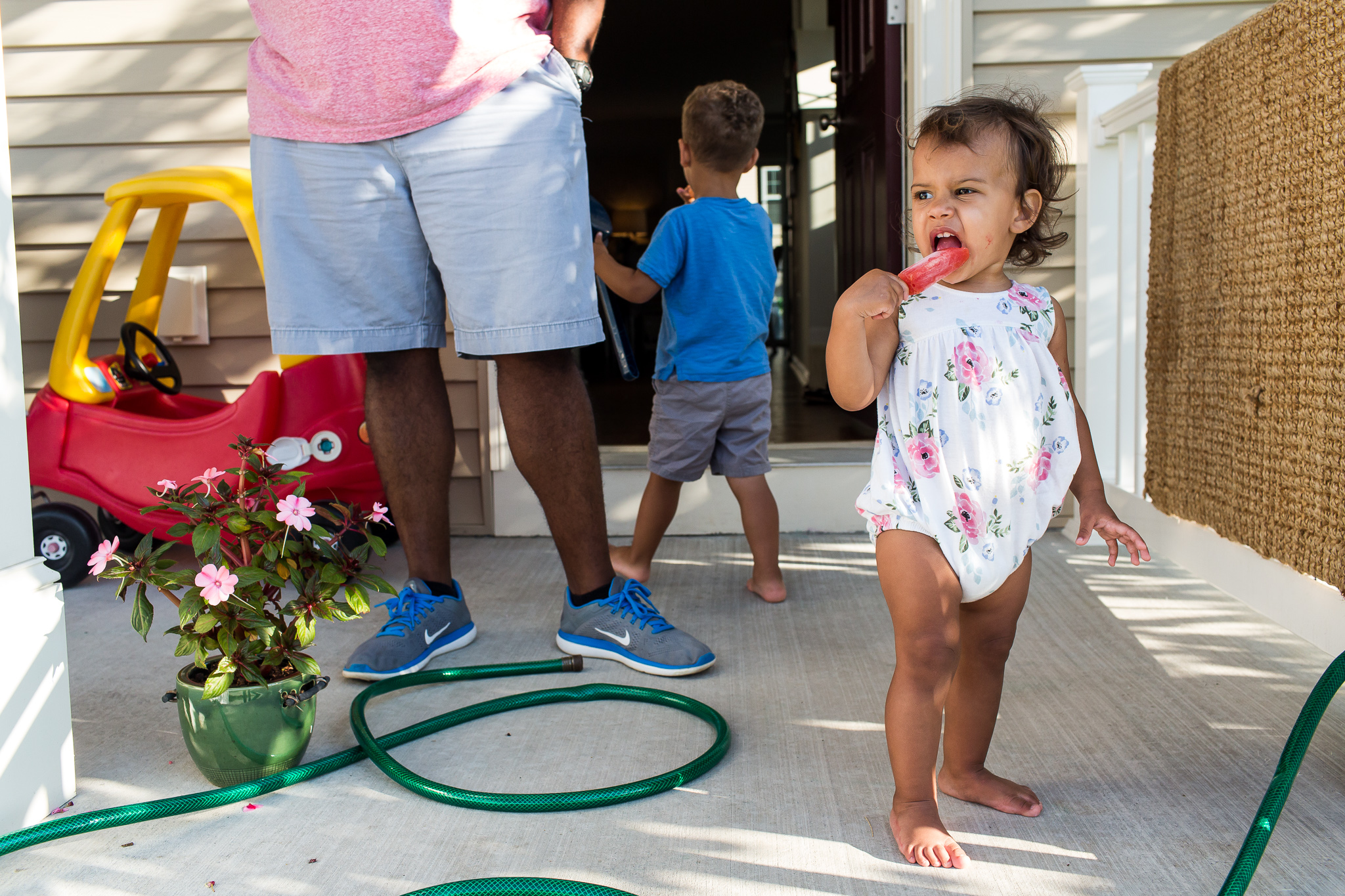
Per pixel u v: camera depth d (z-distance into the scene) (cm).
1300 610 182
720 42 938
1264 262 184
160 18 296
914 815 124
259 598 144
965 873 120
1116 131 266
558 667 189
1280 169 176
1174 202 224
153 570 139
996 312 133
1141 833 129
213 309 304
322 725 166
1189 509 220
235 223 300
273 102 177
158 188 247
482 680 187
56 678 138
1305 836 127
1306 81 167
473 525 307
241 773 143
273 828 132
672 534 303
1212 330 206
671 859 123
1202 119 208
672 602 234
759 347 234
